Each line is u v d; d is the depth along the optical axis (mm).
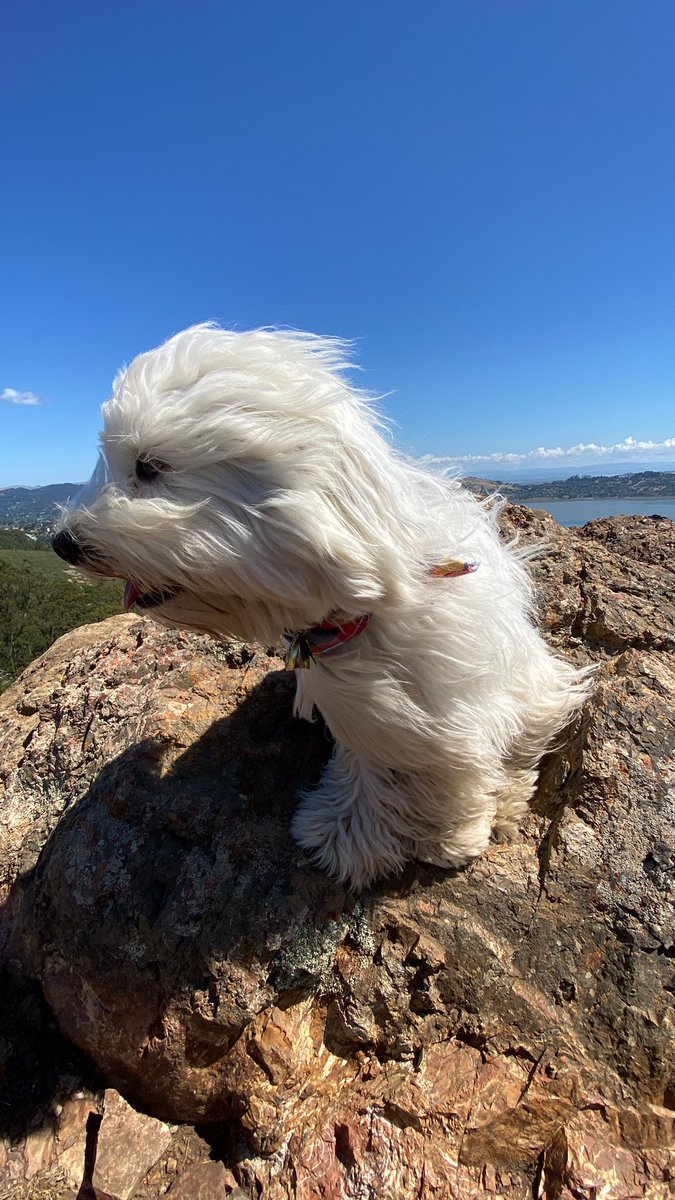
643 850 551
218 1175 501
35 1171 515
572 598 796
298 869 581
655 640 719
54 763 765
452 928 549
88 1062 573
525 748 653
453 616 508
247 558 414
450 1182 461
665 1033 486
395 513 453
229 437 402
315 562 423
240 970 532
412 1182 463
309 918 557
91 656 889
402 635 495
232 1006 523
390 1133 485
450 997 531
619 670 686
